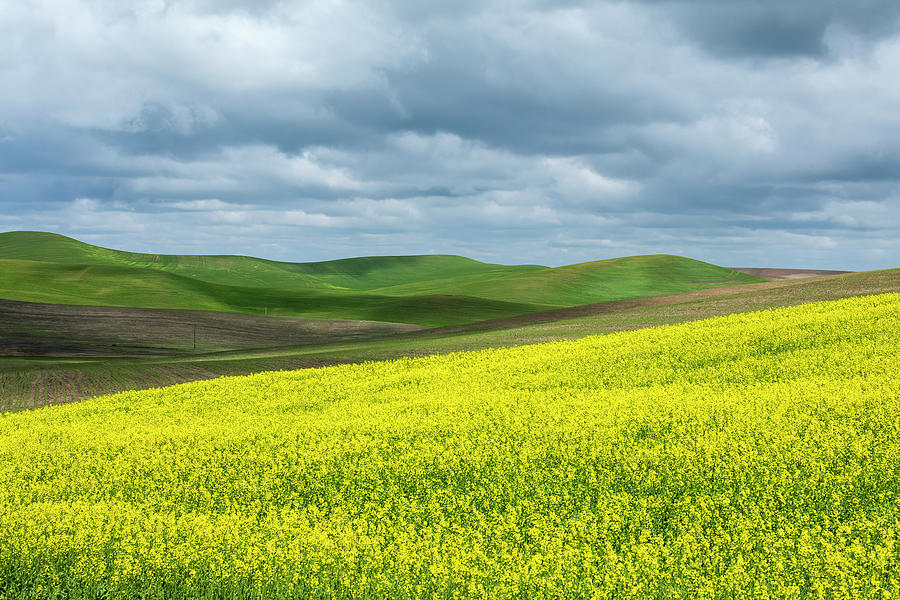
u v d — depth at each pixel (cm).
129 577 827
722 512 936
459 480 1165
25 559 864
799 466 1117
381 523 960
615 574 751
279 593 772
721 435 1301
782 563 772
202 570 818
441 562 790
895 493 988
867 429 1329
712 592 710
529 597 738
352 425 1648
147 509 1050
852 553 784
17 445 1600
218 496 1145
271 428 1666
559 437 1404
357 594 754
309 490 1159
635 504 988
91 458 1434
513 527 911
